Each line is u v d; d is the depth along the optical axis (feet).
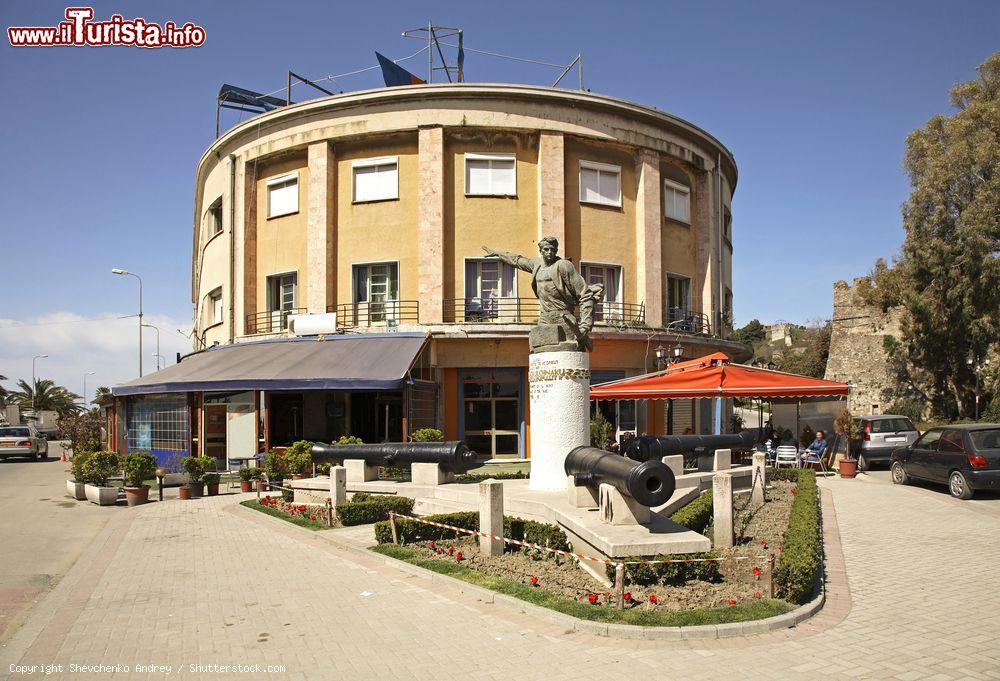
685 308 87.20
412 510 41.57
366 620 21.49
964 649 18.75
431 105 75.10
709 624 19.97
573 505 32.14
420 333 72.33
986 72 106.22
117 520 43.60
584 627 20.13
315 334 75.05
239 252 83.10
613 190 80.48
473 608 22.52
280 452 64.23
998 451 46.47
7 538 38.04
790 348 233.35
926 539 33.81
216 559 30.96
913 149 107.04
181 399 71.20
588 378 39.63
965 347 100.53
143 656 18.67
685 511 33.58
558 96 75.97
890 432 67.26
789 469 60.49
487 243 75.56
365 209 77.10
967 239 95.81
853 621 21.17
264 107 99.19
